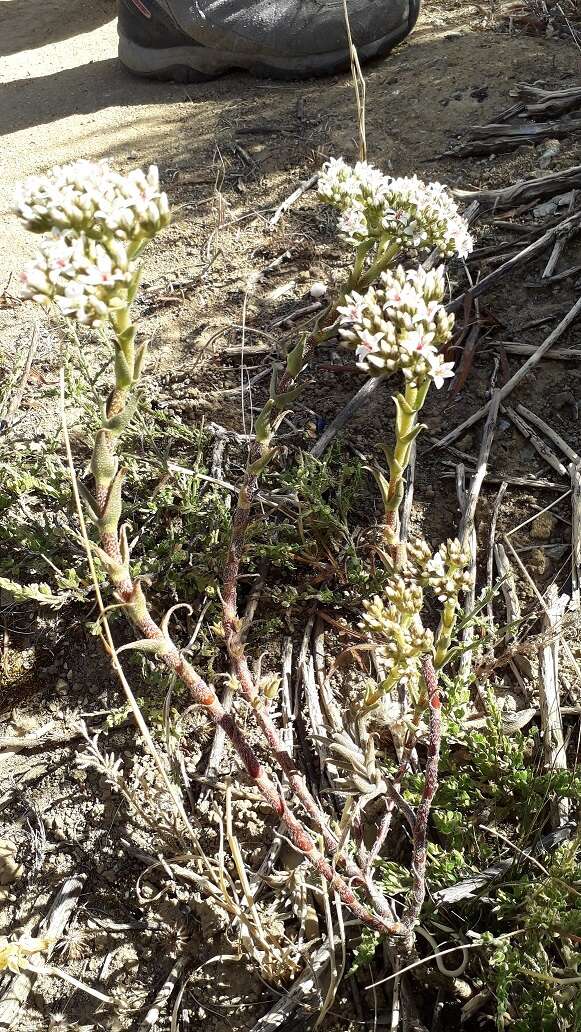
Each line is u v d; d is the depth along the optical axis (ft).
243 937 6.65
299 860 7.46
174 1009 6.71
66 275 4.43
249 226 13.07
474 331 10.79
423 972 6.60
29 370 11.16
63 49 21.66
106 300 4.36
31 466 10.01
